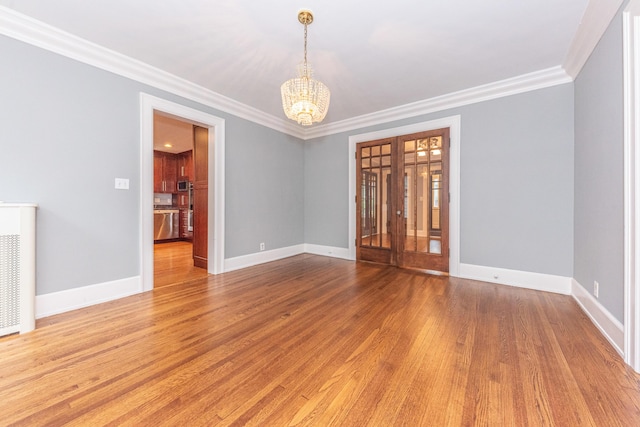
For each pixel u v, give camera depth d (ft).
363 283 10.23
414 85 10.18
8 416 3.73
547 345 5.70
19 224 6.14
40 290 7.06
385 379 4.61
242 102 12.01
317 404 4.03
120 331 6.30
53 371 4.75
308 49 7.87
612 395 4.18
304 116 6.64
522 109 9.80
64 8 6.21
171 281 10.52
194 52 8.07
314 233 16.24
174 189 23.93
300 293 9.09
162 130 16.24
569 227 9.01
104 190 8.24
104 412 3.83
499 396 4.18
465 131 11.00
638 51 4.89
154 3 6.03
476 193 10.77
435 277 11.07
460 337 6.07
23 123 6.80
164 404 4.00
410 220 12.56
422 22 6.67
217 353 5.41
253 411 3.88
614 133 5.79
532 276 9.66
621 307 5.46
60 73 7.34
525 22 6.66
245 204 12.87
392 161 13.01
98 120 8.07
